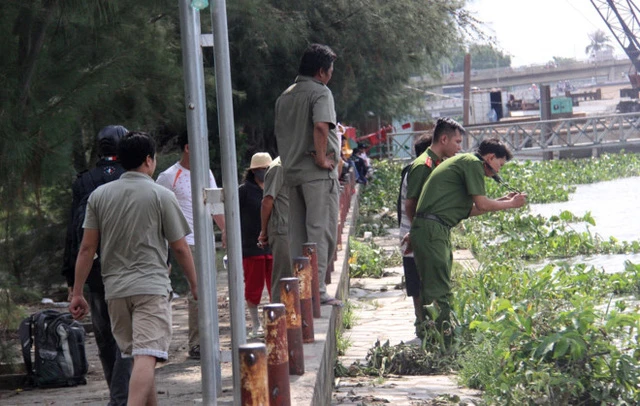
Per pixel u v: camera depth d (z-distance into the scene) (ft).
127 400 19.53
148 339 18.52
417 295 32.65
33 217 34.86
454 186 30.27
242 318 18.01
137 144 19.20
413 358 29.55
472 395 26.08
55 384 26.68
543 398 23.72
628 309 37.52
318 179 25.63
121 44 30.86
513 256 58.90
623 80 416.05
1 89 26.02
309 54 25.32
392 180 108.99
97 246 20.07
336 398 25.85
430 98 151.33
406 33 76.64
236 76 70.23
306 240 26.63
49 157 27.73
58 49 28.89
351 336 35.60
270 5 65.16
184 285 42.83
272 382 17.52
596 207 89.51
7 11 26.32
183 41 18.85
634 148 187.83
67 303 40.04
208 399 19.08
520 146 165.99
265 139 89.10
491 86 395.75
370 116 105.09
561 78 407.85
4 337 29.86
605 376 23.98
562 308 31.99
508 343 26.07
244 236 30.91
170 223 19.01
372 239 66.74
